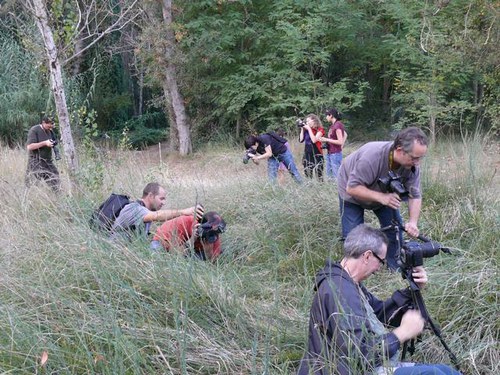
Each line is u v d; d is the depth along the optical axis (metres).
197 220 5.58
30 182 6.91
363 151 5.10
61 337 3.76
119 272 4.43
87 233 4.82
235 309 4.34
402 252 3.66
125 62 24.45
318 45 19.50
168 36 18.48
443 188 6.53
